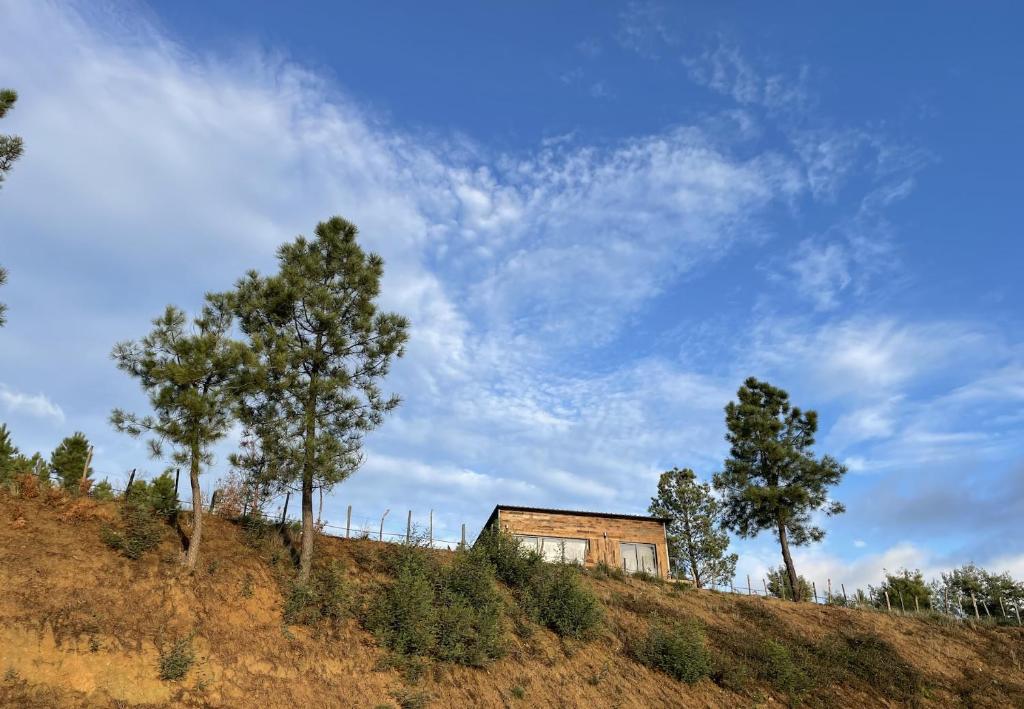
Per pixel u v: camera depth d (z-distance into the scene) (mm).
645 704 22016
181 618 17062
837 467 39719
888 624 34156
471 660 20453
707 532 46344
